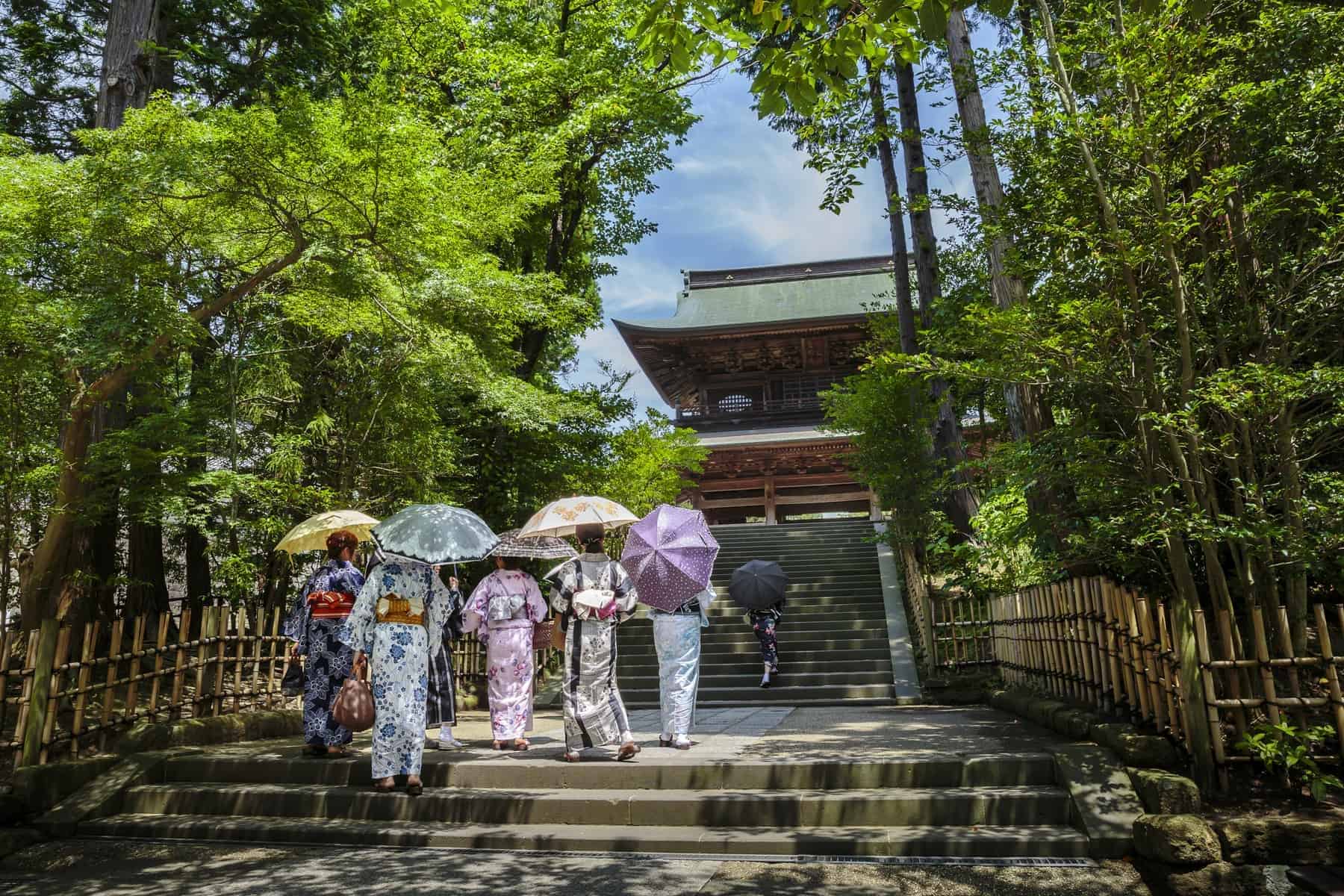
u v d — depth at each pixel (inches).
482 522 224.7
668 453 653.9
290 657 310.7
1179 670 176.4
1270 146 186.7
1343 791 166.2
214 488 323.6
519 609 248.2
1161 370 203.8
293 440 336.2
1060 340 188.1
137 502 283.6
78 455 262.7
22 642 249.1
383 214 265.6
